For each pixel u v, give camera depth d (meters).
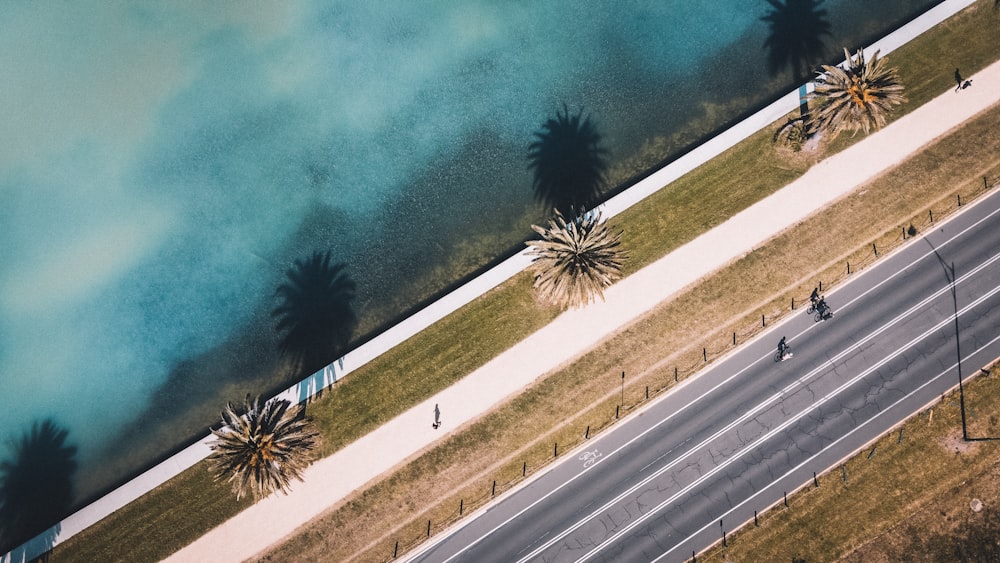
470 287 53.09
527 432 51.47
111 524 51.34
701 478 51.06
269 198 57.19
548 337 52.44
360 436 51.62
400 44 58.84
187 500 51.53
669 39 58.22
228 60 58.88
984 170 53.22
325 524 50.84
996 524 49.97
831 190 53.34
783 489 50.81
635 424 51.59
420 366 52.34
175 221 57.19
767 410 51.47
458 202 56.56
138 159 57.91
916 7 57.72
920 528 50.19
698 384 51.78
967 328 51.78
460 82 58.19
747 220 53.25
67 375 55.44
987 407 51.00
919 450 50.84
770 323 52.09
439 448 51.50
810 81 55.75
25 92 58.47
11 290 56.31
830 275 52.47
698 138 56.78
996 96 54.16
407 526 50.81
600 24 58.62
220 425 54.34
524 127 57.41
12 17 59.38
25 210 57.28
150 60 58.94
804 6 58.00
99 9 59.66
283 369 54.91
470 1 59.03
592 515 50.88
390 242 56.25
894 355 51.69
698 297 52.47
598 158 56.75
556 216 55.72
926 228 52.78
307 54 58.94
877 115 47.16
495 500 51.03
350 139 57.69
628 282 52.81
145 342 55.78
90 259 56.84
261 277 56.22
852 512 50.47
